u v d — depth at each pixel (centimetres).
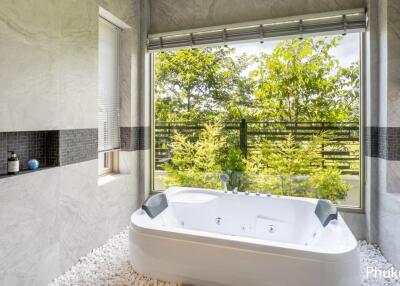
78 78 215
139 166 319
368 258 223
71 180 208
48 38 184
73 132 210
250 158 303
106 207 255
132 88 299
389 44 221
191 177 326
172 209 258
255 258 162
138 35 311
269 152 296
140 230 194
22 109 165
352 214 261
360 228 259
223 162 313
